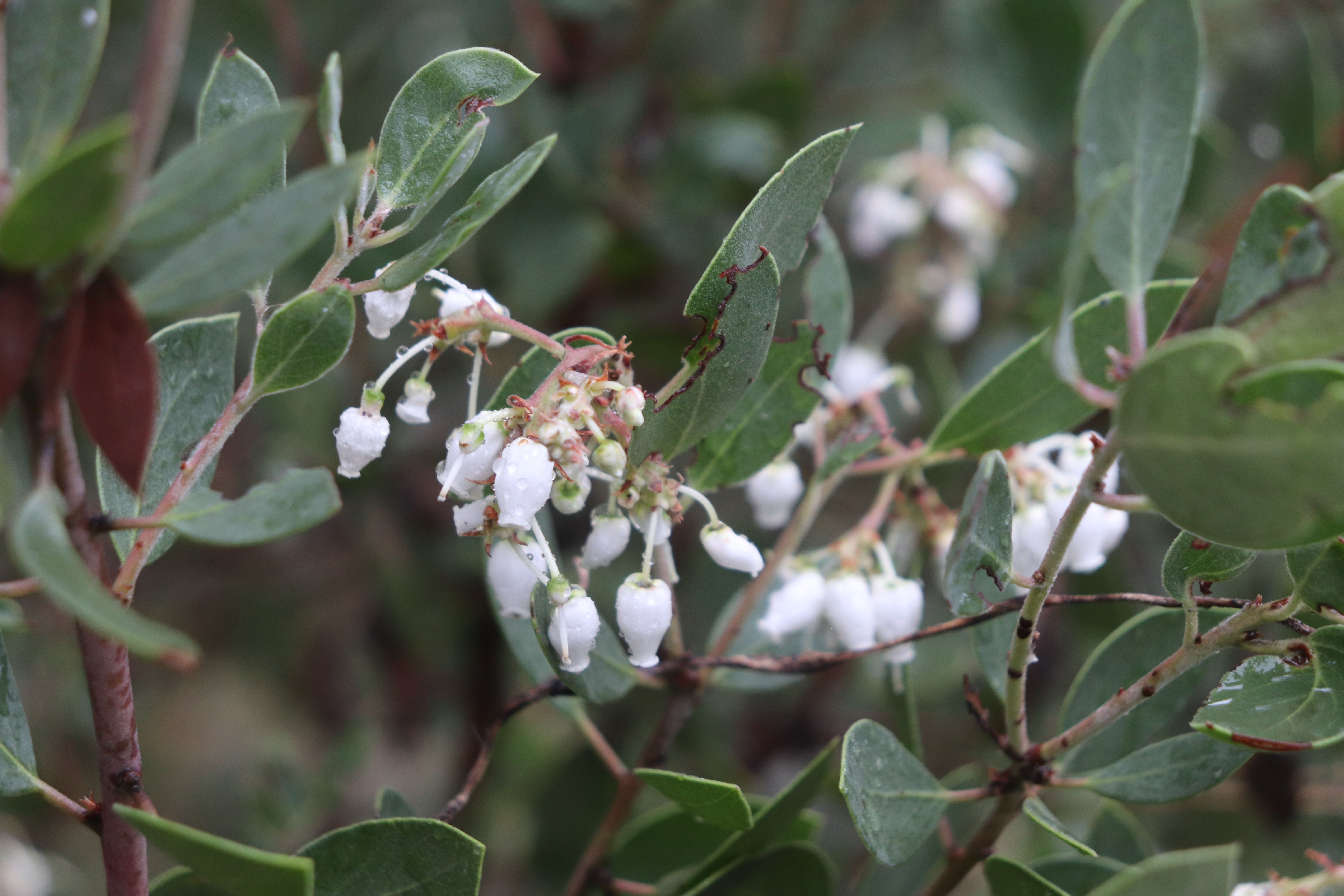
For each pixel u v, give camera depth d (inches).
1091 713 12.0
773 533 18.6
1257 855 14.5
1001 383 11.8
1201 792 11.3
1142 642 12.0
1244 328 10.1
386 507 19.2
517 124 17.4
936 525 12.3
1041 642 15.8
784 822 11.9
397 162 11.0
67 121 10.1
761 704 18.9
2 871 17.0
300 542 20.5
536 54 19.4
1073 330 11.6
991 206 17.8
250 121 9.9
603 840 12.3
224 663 21.5
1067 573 15.3
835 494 19.3
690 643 17.0
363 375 18.7
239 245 10.0
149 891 11.1
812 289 12.4
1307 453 9.7
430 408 19.3
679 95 19.7
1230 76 21.6
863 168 19.6
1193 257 15.5
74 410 14.5
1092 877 12.1
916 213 17.7
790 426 11.8
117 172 9.6
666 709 12.1
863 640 12.0
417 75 11.0
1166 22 10.3
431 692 20.1
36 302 9.8
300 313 10.6
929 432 17.8
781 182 10.8
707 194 18.9
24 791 10.8
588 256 17.3
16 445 14.2
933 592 17.9
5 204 10.0
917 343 18.5
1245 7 22.0
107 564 10.3
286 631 21.1
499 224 17.6
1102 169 10.4
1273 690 10.8
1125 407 9.8
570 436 10.7
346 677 21.0
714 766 17.5
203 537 10.0
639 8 19.9
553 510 17.3
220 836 21.1
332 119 10.6
